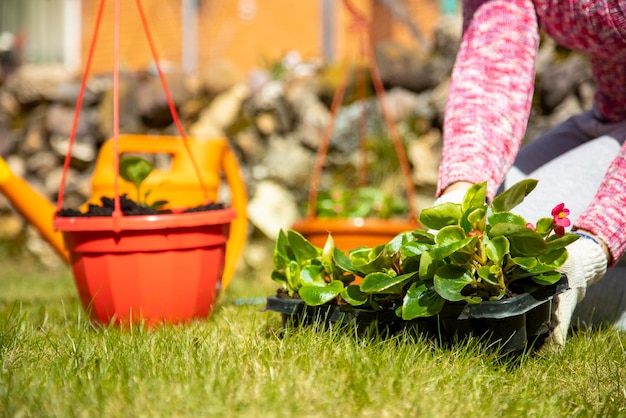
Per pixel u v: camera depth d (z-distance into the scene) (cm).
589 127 183
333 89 375
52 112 425
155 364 124
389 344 127
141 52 688
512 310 118
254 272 365
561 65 321
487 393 115
